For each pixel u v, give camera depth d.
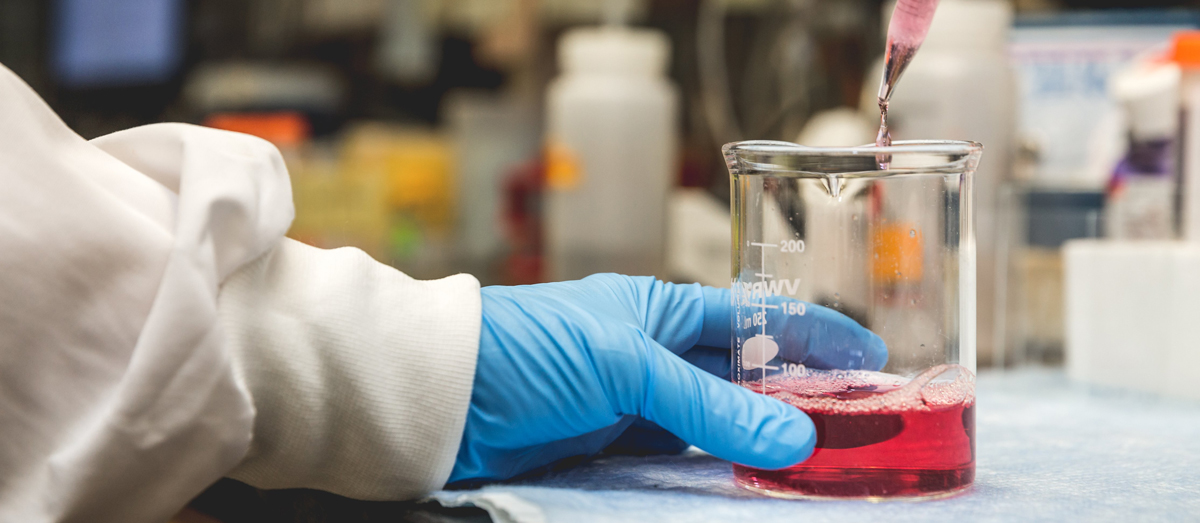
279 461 0.65
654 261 1.81
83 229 0.60
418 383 0.64
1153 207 1.17
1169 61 1.15
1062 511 0.59
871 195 0.60
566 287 0.79
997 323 1.32
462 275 0.74
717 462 0.79
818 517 0.57
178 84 2.41
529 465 0.73
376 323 0.65
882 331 0.60
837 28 1.95
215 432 0.59
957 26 1.29
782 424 0.60
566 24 2.35
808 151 0.61
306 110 2.31
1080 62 1.38
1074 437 0.90
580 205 1.78
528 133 2.27
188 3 2.37
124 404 0.56
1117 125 1.34
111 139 0.67
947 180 0.60
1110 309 1.16
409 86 2.57
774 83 2.06
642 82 1.77
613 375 0.67
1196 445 0.85
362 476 0.65
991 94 1.28
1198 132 1.10
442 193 2.32
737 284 0.68
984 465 0.76
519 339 0.68
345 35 2.54
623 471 0.75
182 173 0.61
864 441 0.60
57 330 0.60
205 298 0.58
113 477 0.58
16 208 0.60
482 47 2.49
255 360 0.61
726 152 0.67
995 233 1.30
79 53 2.45
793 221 0.62
